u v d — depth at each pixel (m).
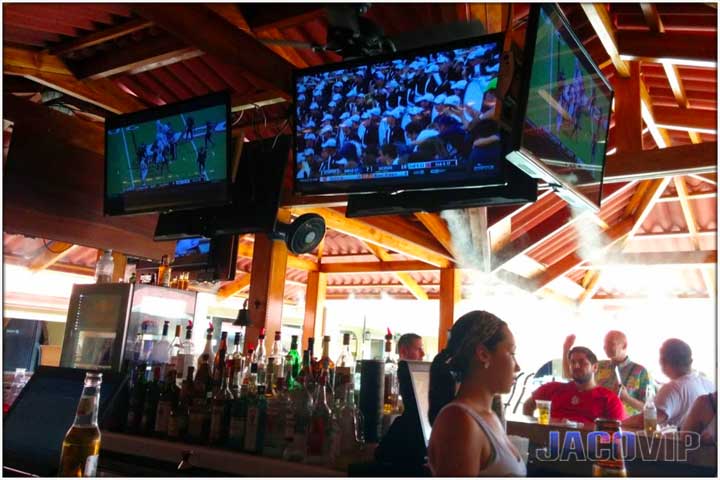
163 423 2.27
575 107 2.27
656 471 2.49
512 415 3.07
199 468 1.99
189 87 5.01
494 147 2.12
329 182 2.46
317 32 3.95
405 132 2.29
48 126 3.51
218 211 3.09
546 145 2.04
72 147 3.63
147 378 2.46
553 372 5.72
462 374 1.56
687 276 9.53
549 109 2.05
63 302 8.15
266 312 5.00
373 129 2.36
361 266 8.70
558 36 2.09
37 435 1.93
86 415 1.61
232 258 4.57
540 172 2.05
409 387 1.79
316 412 1.95
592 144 2.47
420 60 2.28
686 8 4.32
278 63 3.30
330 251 9.14
